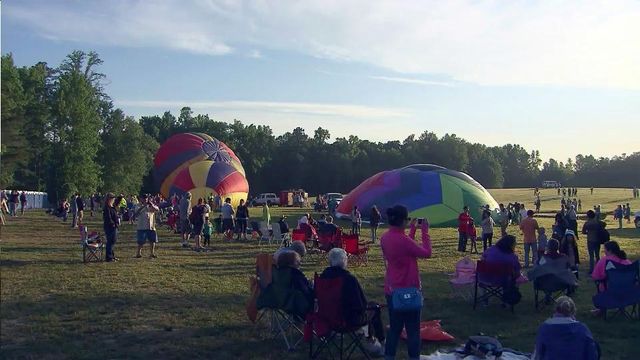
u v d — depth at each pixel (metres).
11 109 54.66
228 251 20.42
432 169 37.00
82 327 9.17
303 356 7.93
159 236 25.58
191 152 42.50
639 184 140.62
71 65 58.50
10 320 9.50
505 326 9.83
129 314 10.07
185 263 16.83
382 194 35.91
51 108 58.81
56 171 57.03
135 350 8.06
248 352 8.08
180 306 10.78
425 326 9.11
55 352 7.89
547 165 157.12
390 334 7.03
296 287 8.14
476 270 11.02
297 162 111.94
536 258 16.75
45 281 12.98
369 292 12.70
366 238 26.86
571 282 10.95
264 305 8.10
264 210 25.19
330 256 7.83
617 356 8.20
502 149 150.62
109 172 66.00
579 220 43.78
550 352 6.04
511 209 38.31
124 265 15.92
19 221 34.28
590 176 145.88
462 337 9.15
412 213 34.03
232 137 111.25
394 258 6.96
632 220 45.09
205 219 21.20
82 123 57.28
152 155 76.62
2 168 54.81
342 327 7.52
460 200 34.56
